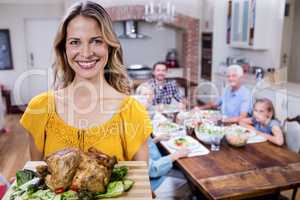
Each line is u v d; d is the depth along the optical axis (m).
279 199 2.26
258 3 4.04
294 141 2.32
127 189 0.77
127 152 0.98
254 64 4.62
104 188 0.75
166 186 1.96
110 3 5.37
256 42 4.14
